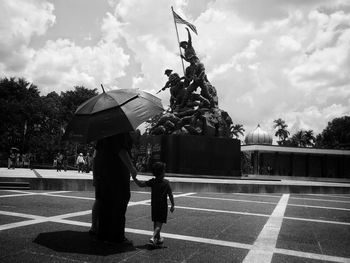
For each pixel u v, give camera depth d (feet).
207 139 75.51
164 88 88.48
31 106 178.09
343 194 60.54
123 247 16.01
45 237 17.29
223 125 82.43
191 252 15.49
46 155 187.32
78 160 94.43
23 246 15.47
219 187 51.72
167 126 80.74
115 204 16.52
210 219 25.11
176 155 73.61
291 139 321.93
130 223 22.27
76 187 44.68
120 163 16.87
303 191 57.57
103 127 16.52
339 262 14.79
